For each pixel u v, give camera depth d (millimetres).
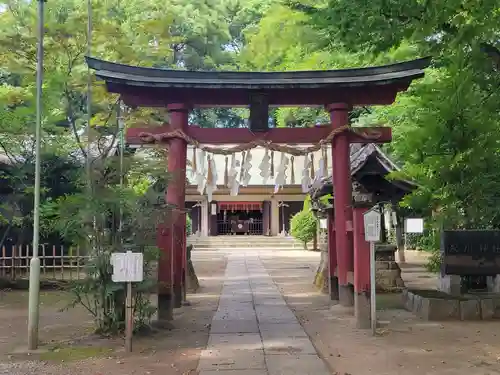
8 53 13727
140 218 7727
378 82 9555
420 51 10422
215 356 6508
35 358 6520
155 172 8070
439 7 7711
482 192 10570
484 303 9031
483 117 10273
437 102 10688
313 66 14453
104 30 13578
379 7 8047
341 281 10031
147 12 16203
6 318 9586
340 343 7254
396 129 13828
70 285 7977
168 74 9570
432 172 11258
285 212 39906
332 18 8688
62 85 13391
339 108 10211
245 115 31469
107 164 7805
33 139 13500
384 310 10016
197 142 9938
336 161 10180
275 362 6207
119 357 6531
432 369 5918
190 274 13047
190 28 29594
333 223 11336
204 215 38344
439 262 11391
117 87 9688
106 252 7566
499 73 9516
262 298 11773
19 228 15789
